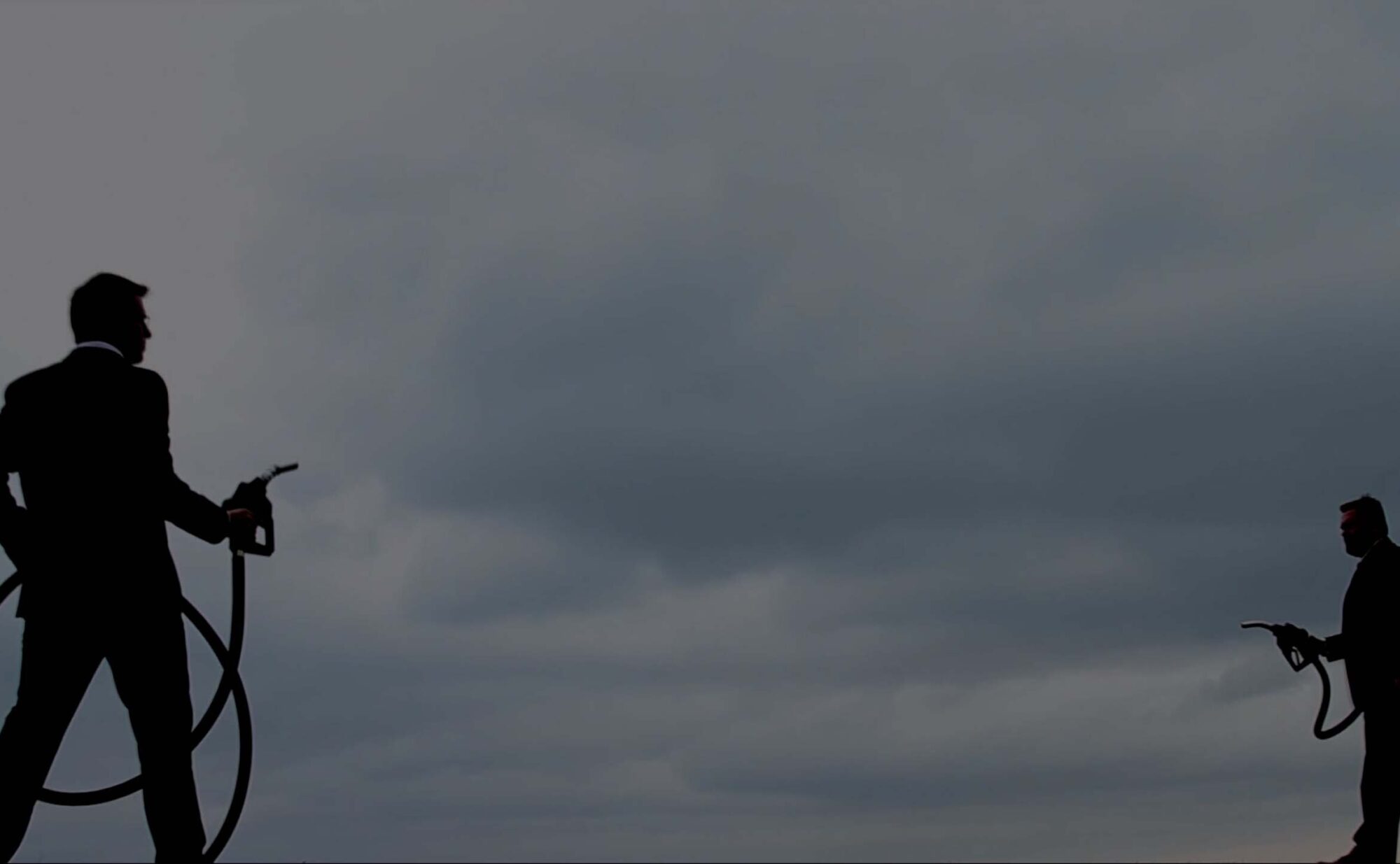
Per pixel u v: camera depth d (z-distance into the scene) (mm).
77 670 5199
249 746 5715
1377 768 9250
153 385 5520
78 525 5230
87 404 5348
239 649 5762
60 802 5477
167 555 5430
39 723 5145
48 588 5188
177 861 5316
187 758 5383
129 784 5590
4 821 5047
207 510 5566
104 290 5594
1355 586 9555
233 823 5613
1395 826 9188
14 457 5332
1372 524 9695
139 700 5305
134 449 5352
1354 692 9484
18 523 5250
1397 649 9195
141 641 5273
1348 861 9336
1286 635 9750
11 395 5406
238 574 5828
